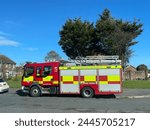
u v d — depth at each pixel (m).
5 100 23.72
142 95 26.67
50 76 26.84
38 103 21.39
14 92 32.09
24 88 27.59
